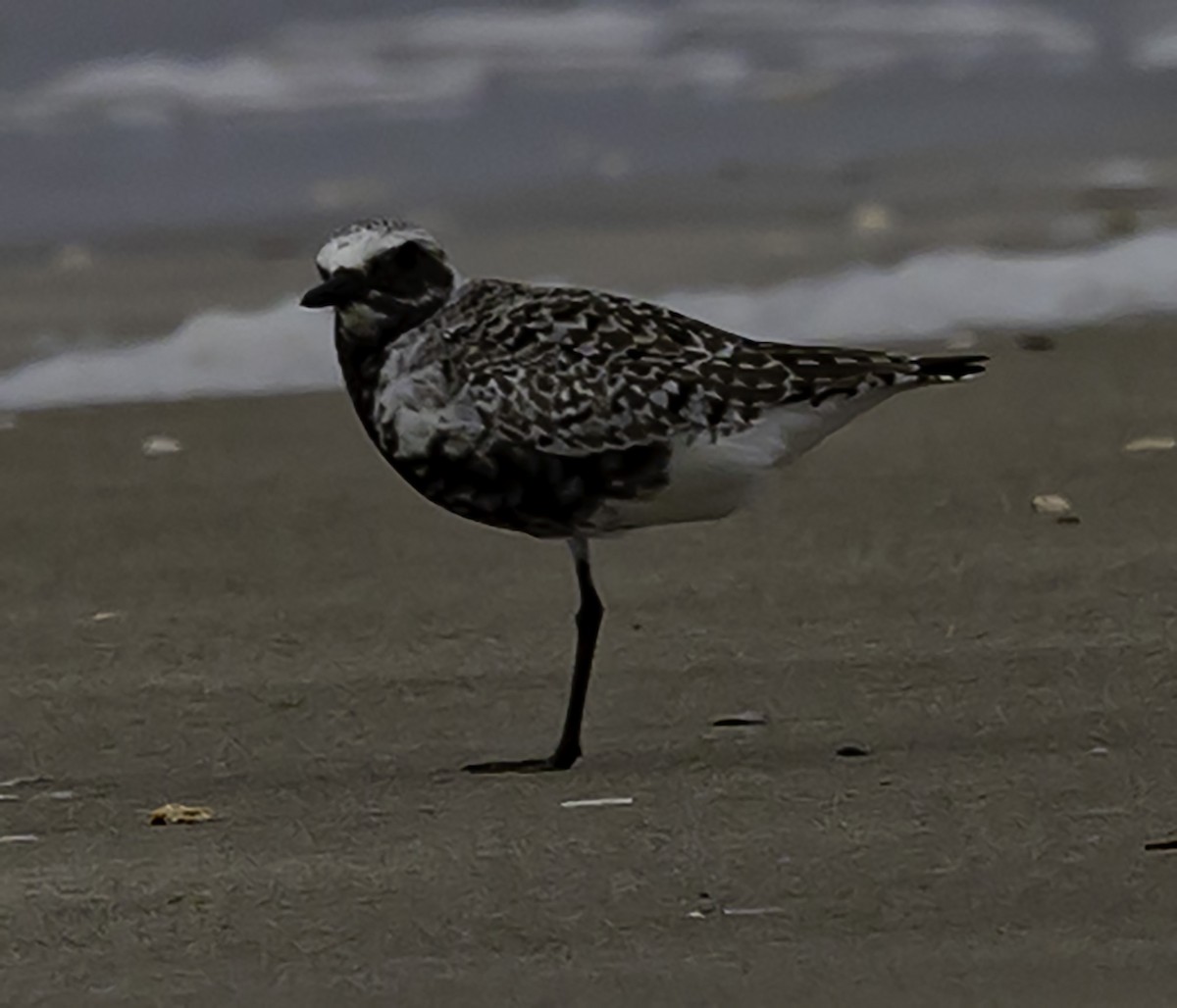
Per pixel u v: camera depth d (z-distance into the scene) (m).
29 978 7.45
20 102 28.66
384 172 26.61
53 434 15.98
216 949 7.65
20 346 18.66
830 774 9.41
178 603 12.41
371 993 7.21
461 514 10.05
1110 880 7.99
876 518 13.48
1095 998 6.94
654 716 10.40
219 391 17.11
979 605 11.87
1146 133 28.09
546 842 8.65
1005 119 29.05
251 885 8.28
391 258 9.83
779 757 9.69
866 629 11.55
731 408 9.60
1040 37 32.19
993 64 31.41
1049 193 24.84
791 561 12.73
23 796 9.55
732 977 7.21
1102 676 10.68
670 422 9.59
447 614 12.08
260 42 30.77
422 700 10.77
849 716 10.25
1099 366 17.12
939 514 13.55
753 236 22.80
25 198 25.25
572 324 9.72
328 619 12.06
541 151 27.62
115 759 10.05
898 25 32.72
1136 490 13.97
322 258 9.89
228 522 13.92
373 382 9.88
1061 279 19.25
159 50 30.17
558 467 9.69
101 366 17.78
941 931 7.55
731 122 28.97
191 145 27.48
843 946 7.44
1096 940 7.41
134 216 24.56
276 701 10.81
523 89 30.00
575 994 7.12
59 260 22.45
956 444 15.06
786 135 28.33
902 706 10.36
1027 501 13.78
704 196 25.06
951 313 18.89
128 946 7.71
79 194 25.41
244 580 12.79
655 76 30.64
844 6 33.31
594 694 10.74
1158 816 8.70
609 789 9.33
